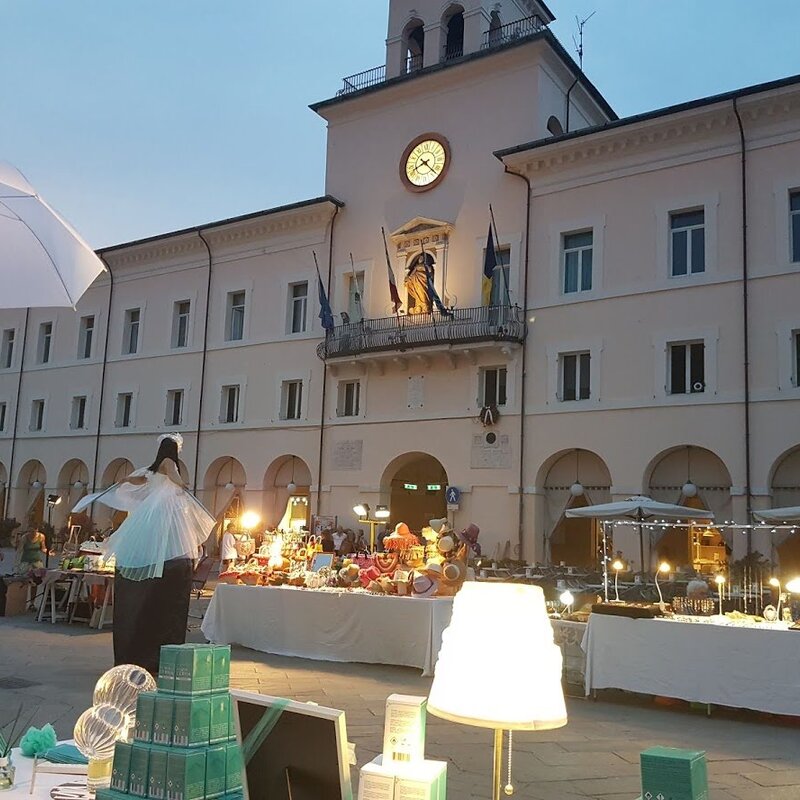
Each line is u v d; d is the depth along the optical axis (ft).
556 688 10.28
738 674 26.25
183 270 103.24
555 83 83.10
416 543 38.27
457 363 79.46
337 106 91.35
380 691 28.76
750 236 66.03
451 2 90.27
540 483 74.02
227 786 10.43
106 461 106.73
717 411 65.67
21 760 12.52
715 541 67.56
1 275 14.11
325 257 90.94
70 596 45.29
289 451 89.92
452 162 83.51
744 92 65.21
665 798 9.68
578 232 75.36
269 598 37.45
